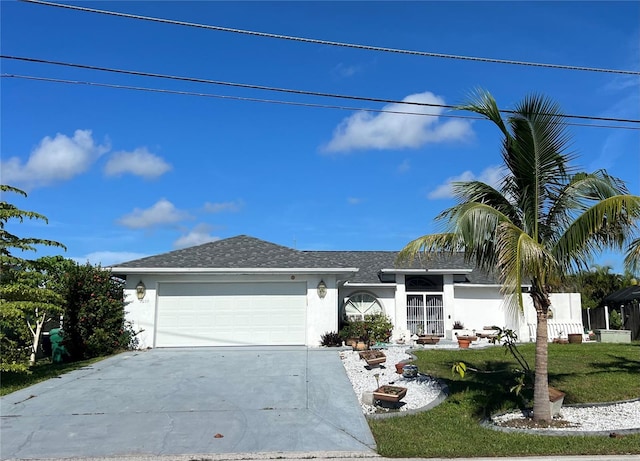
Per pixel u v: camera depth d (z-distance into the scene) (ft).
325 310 60.08
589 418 30.35
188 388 37.42
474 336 70.59
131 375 42.22
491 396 34.40
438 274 78.48
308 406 32.55
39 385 39.06
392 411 31.78
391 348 59.21
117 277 62.13
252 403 33.30
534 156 29.25
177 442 25.98
